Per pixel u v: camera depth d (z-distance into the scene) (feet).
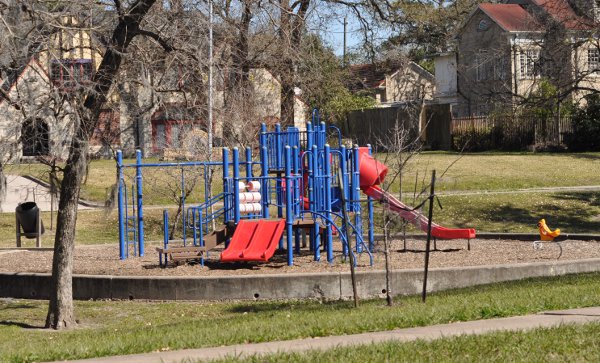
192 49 67.31
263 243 78.79
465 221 125.29
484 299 55.21
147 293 71.87
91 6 61.31
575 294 55.16
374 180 86.17
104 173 157.89
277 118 127.24
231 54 92.12
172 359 38.37
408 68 271.69
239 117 106.01
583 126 202.69
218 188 147.13
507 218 126.62
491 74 258.78
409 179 153.69
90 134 62.75
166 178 132.16
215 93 90.07
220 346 42.96
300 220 82.23
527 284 66.54
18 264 88.28
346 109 217.77
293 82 126.82
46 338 55.62
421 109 203.72
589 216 127.85
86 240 116.57
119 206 89.61
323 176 82.84
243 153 109.19
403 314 49.03
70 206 62.95
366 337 42.39
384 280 70.13
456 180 154.51
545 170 166.40
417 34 231.09
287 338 43.96
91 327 61.26
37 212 106.63
